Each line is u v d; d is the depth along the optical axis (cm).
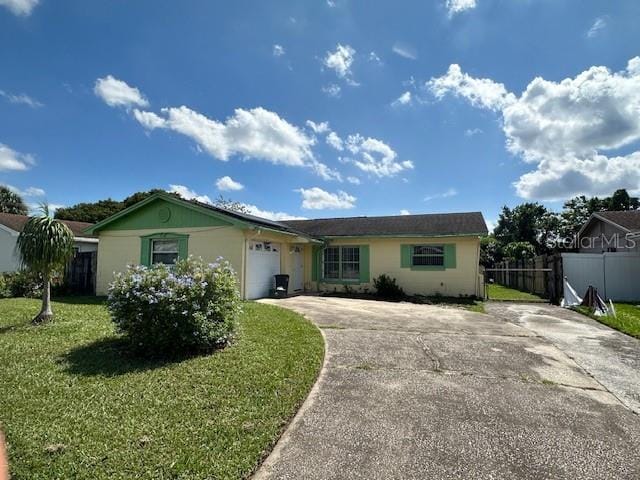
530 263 1692
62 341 579
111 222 1320
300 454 279
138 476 244
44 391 382
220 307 559
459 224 1498
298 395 383
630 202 3359
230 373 440
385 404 371
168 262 1254
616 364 511
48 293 752
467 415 347
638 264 1292
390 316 886
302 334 644
